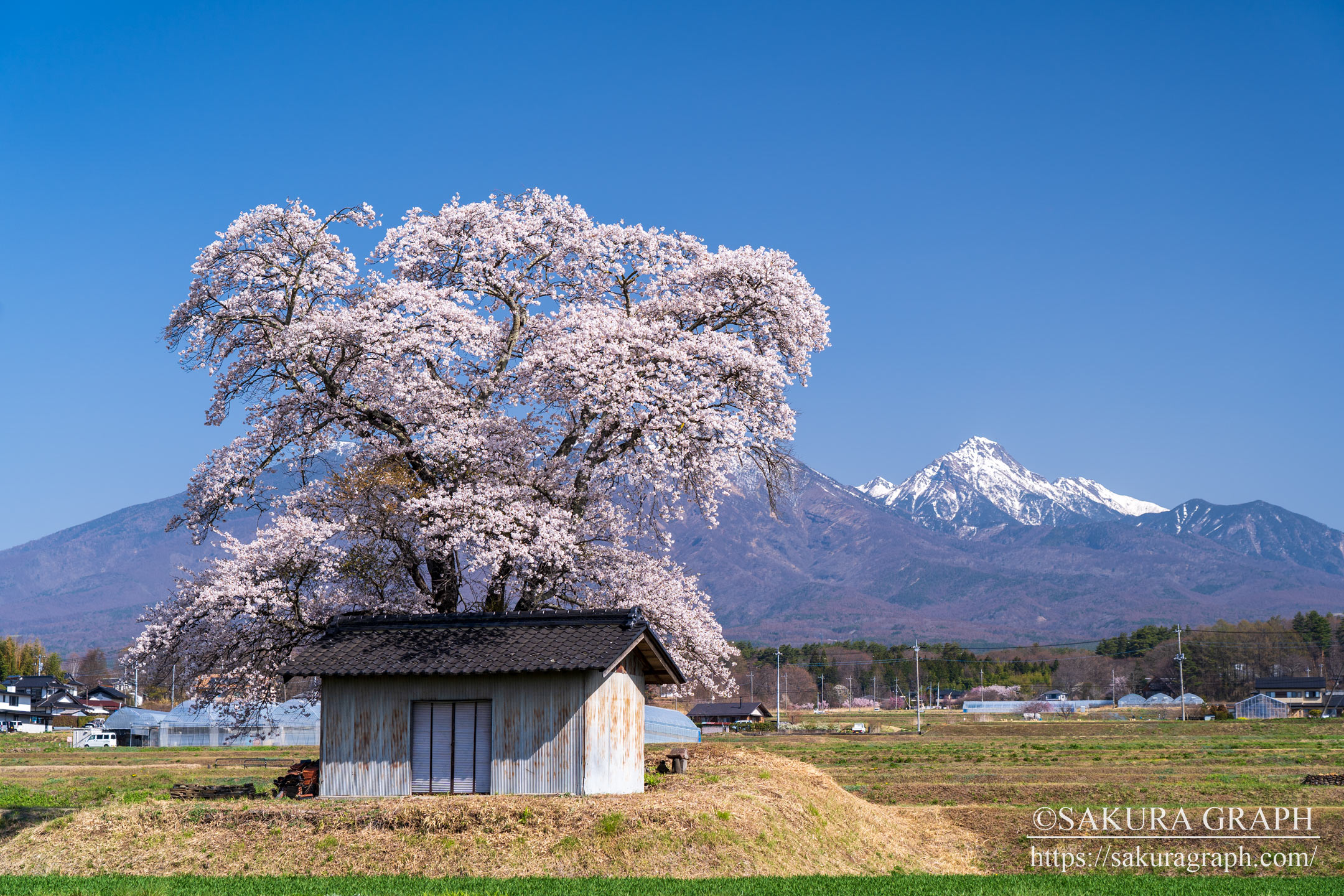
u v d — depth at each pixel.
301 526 30.17
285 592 30.83
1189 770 48.94
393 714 26.77
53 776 55.03
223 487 32.81
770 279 34.34
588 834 23.48
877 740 89.19
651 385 31.25
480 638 27.67
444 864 22.86
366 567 32.00
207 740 93.75
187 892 19.88
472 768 26.30
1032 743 79.12
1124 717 144.50
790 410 33.91
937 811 33.91
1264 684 180.75
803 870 24.14
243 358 33.97
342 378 33.28
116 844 24.25
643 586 33.53
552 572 31.86
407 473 32.91
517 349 36.69
